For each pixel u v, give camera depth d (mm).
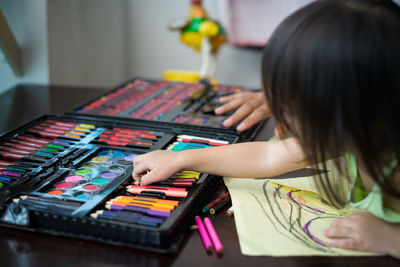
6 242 565
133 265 527
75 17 1543
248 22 1970
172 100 1157
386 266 536
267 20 1941
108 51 1985
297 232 607
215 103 1139
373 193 586
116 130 926
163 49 2355
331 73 499
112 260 535
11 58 1303
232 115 982
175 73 1733
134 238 552
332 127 514
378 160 529
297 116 542
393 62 487
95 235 568
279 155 718
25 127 915
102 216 582
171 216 584
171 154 713
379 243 562
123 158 795
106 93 1194
